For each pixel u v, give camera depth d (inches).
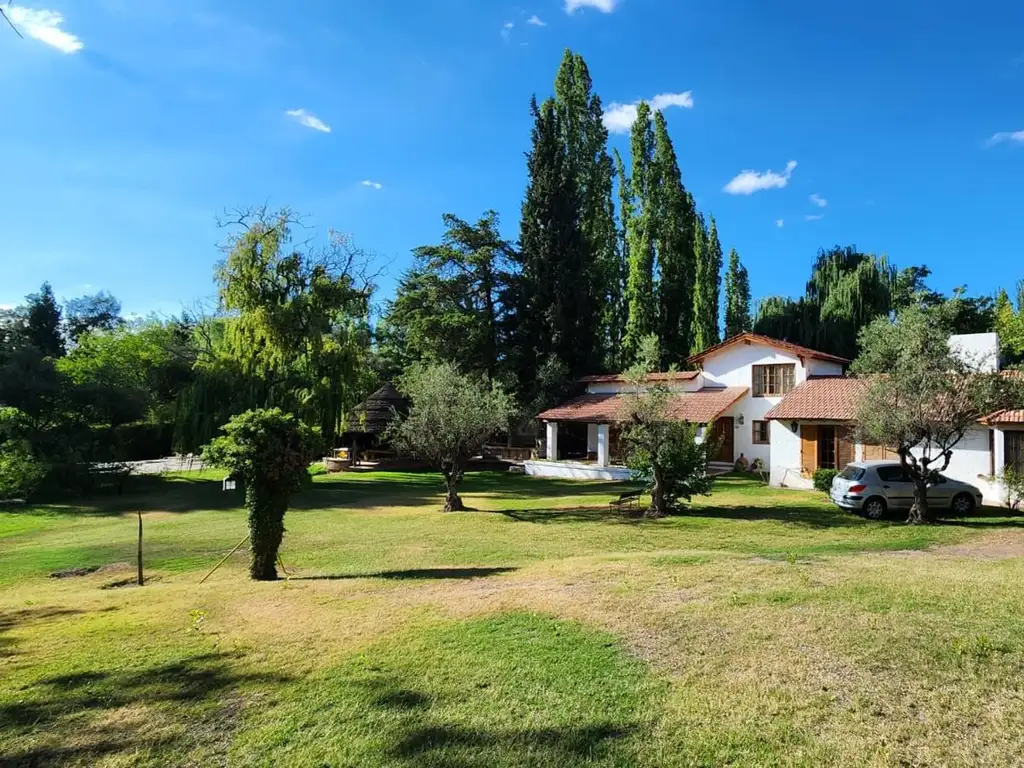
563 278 1708.9
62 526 805.9
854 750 150.3
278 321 1240.2
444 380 891.4
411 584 379.9
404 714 181.3
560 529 684.7
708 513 770.2
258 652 239.6
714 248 1951.3
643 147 1849.2
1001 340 1457.9
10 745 168.2
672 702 181.3
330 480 1371.8
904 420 618.2
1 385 1098.7
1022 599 273.0
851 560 407.8
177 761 158.7
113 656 239.3
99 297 3137.3
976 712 164.4
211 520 829.8
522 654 227.3
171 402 1487.5
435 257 1763.0
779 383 1254.3
